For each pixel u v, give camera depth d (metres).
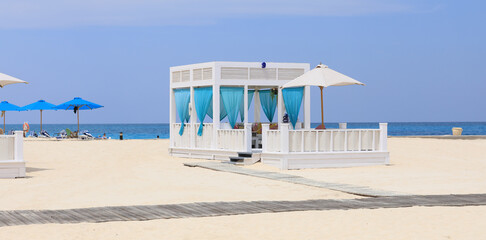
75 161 23.11
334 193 14.19
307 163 19.94
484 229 9.98
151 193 14.48
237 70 22.81
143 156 25.33
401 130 102.50
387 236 9.55
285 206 11.95
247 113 22.84
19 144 17.64
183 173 18.80
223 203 12.34
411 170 19.58
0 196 13.91
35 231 9.65
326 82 20.38
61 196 14.01
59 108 40.91
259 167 19.98
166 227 10.07
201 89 23.67
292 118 22.33
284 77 23.23
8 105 41.12
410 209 11.62
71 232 9.62
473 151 26.67
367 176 17.83
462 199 12.80
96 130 115.94
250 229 10.01
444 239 9.38
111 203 12.94
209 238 9.44
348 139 20.81
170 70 25.89
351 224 10.34
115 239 9.30
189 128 24.69
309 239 9.41
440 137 37.28
